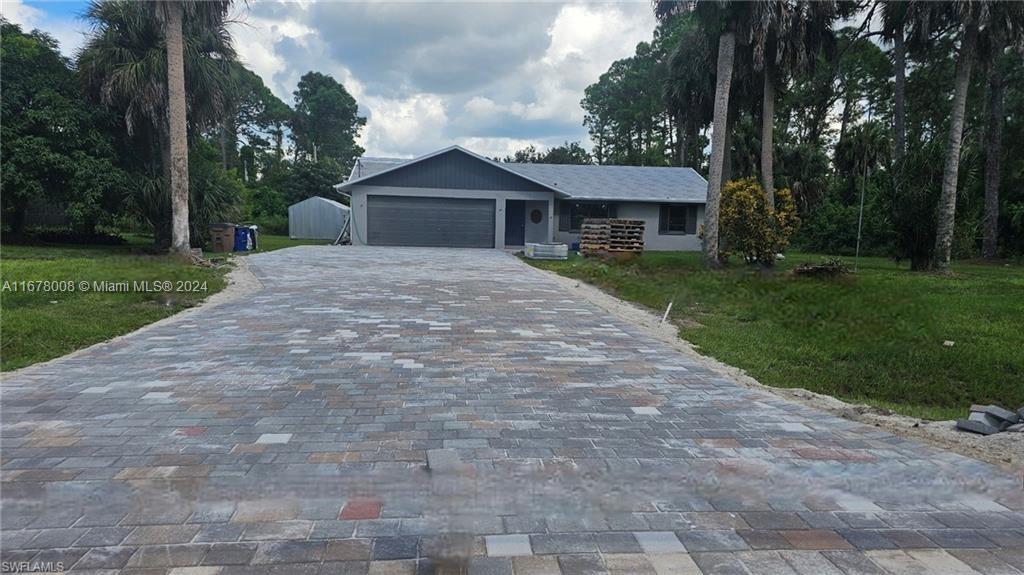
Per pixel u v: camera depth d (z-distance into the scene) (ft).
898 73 69.97
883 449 13.02
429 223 79.36
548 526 9.52
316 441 12.84
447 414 14.80
